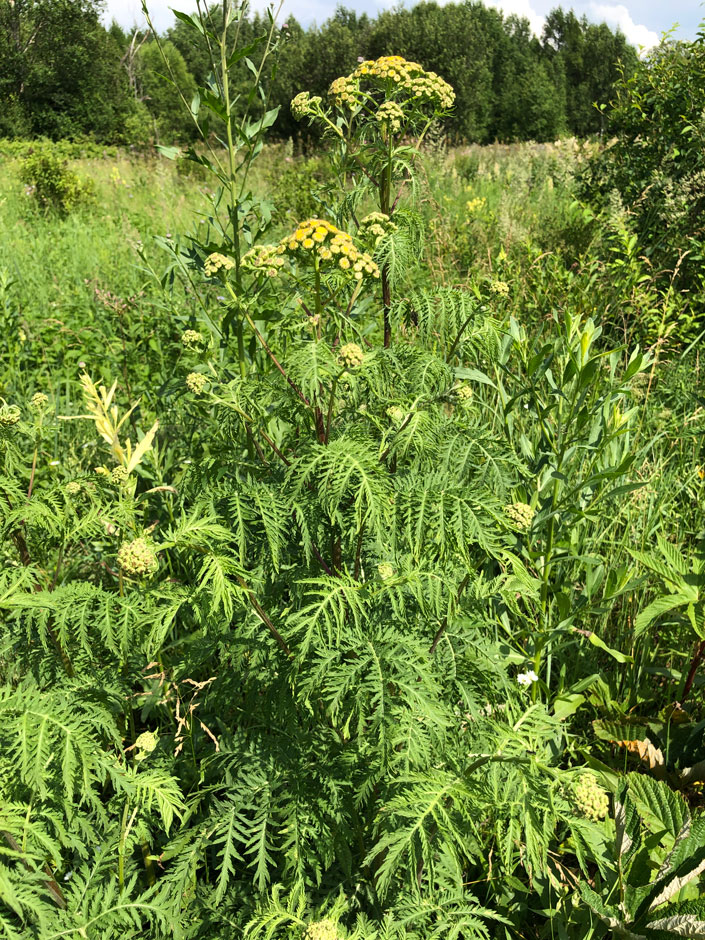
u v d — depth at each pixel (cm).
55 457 364
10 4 3072
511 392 369
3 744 166
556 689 307
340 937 149
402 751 178
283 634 195
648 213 636
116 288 674
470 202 911
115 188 1367
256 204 290
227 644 212
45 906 171
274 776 202
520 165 1196
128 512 208
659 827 229
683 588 278
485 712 254
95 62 3275
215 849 222
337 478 174
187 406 316
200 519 187
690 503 390
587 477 286
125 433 380
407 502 182
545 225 776
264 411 230
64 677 203
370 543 219
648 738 284
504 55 4897
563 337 324
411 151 293
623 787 215
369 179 300
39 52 3177
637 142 695
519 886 218
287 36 282
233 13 271
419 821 163
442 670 202
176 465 357
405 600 208
